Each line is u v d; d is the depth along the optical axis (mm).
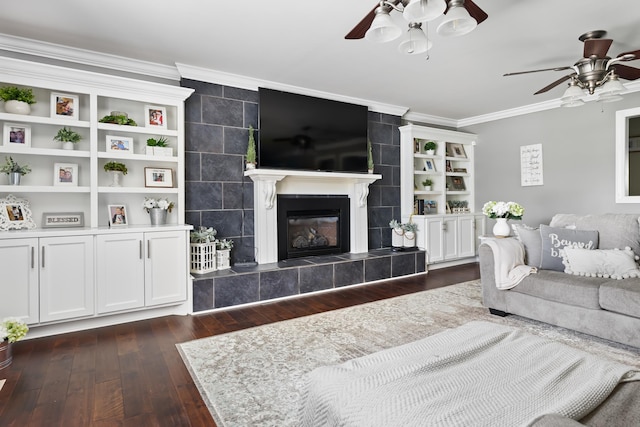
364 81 3992
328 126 4320
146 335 2734
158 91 3225
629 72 2756
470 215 5609
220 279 3354
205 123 3701
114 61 3271
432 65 3533
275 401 1825
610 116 4344
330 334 2717
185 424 1645
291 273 3750
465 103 4969
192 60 3363
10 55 2924
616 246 2867
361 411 1028
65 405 1800
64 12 2494
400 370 1238
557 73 3771
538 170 5066
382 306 3404
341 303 3525
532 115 5121
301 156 4109
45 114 3059
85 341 2617
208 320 3068
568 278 2695
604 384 1149
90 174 3016
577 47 3150
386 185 5168
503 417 963
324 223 4656
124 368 2195
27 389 1950
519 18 2641
